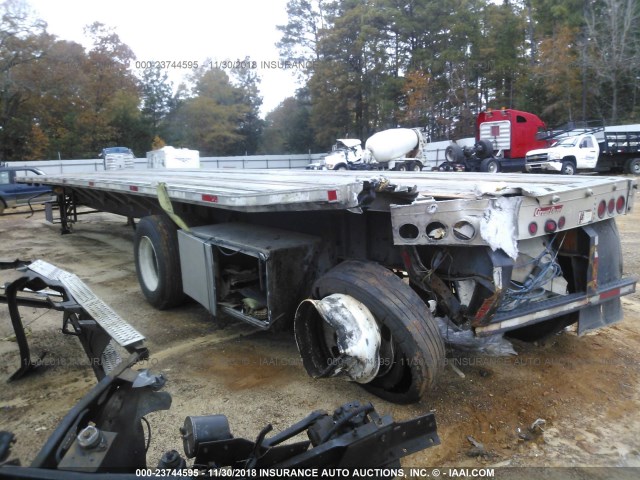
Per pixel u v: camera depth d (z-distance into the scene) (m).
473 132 40.25
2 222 13.12
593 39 36.84
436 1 43.25
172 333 4.77
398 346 3.04
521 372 3.86
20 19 42.44
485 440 3.03
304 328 3.44
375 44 44.62
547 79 39.25
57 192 10.66
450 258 3.25
